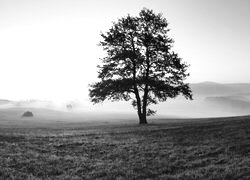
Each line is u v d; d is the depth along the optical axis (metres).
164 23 47.50
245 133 25.81
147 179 15.49
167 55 46.38
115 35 45.78
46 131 41.19
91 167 18.28
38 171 17.34
